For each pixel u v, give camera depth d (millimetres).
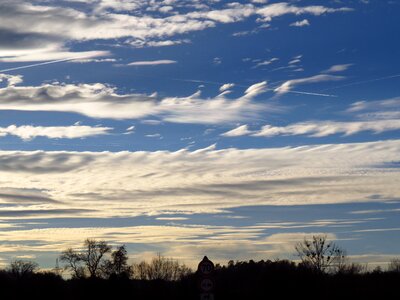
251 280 96125
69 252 130250
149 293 110688
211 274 32219
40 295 116062
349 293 85438
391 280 86750
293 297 84500
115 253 132250
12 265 124188
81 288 115875
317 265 88312
